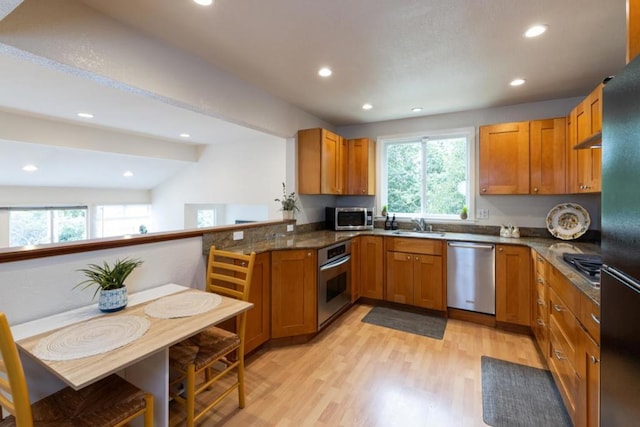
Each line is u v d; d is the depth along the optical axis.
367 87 2.87
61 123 3.90
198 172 5.89
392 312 3.42
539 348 2.56
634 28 0.95
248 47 2.11
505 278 2.93
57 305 1.56
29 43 1.41
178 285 2.09
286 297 2.64
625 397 0.85
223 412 1.79
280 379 2.13
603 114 1.01
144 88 1.90
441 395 1.95
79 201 5.77
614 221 0.93
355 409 1.83
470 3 1.64
